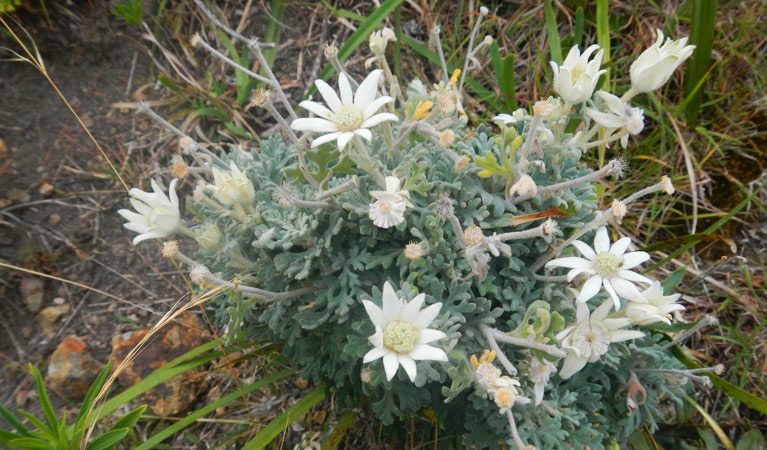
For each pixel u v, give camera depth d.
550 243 0.32
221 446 0.40
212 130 0.52
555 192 0.33
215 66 0.54
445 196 0.28
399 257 0.31
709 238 0.37
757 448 0.38
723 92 0.51
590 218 0.34
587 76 0.29
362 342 0.30
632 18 0.54
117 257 0.46
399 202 0.25
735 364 0.43
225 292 0.33
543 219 0.33
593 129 0.34
